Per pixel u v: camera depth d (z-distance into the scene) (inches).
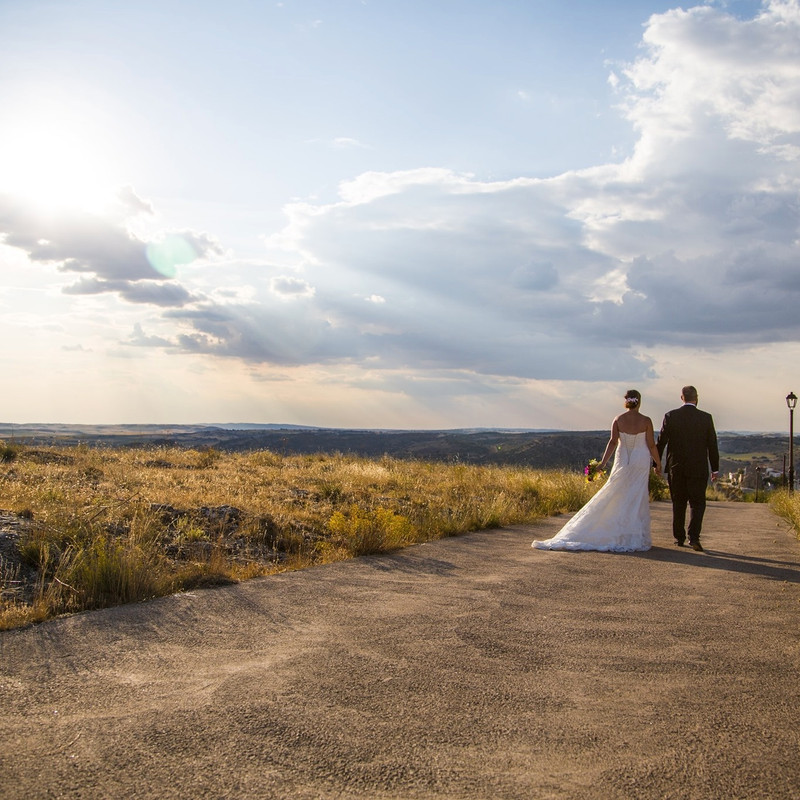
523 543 402.6
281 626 209.9
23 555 272.5
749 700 153.1
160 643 192.1
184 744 128.5
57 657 179.8
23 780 115.7
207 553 326.6
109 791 112.3
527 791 112.5
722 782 116.0
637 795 111.6
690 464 388.5
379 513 391.5
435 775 117.5
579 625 213.6
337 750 126.3
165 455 813.9
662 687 160.7
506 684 161.2
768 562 344.2
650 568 319.3
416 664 174.7
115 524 342.6
